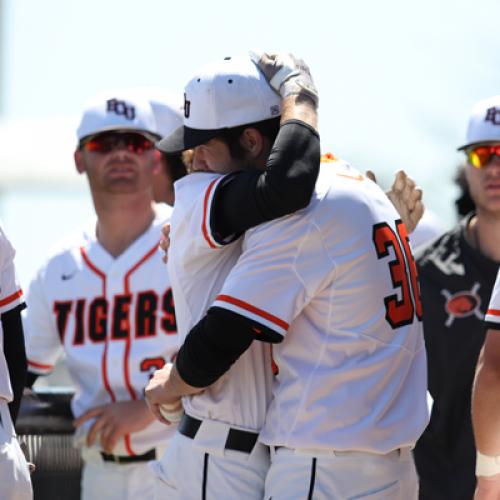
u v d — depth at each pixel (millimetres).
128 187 18219
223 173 12984
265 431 12641
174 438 13281
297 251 12234
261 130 12953
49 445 18875
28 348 18766
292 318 12242
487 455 13727
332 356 12289
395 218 12953
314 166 12234
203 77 13016
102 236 18594
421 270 18391
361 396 12195
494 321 13312
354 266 12312
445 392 17766
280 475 12391
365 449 12125
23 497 12453
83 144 18422
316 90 12859
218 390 12898
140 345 17984
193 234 12688
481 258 18109
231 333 12156
